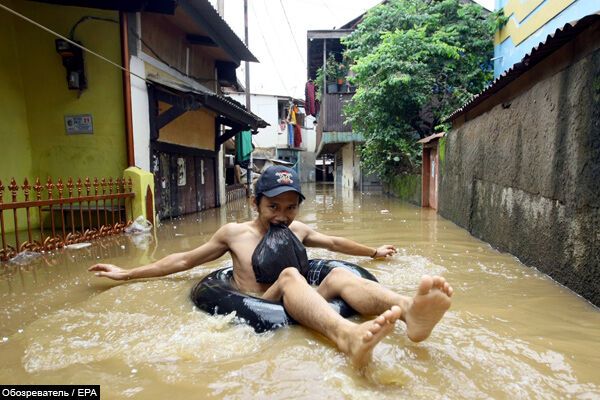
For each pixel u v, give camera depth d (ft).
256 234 10.28
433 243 17.83
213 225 26.35
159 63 28.35
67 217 24.59
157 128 26.89
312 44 59.06
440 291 6.15
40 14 23.88
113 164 24.41
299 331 7.47
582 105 10.14
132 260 15.57
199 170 37.09
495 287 10.87
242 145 54.39
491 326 7.97
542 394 5.53
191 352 6.98
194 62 36.11
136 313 9.25
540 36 26.05
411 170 44.29
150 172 26.25
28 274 13.50
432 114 45.32
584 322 8.28
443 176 28.71
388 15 43.47
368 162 48.52
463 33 40.50
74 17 23.75
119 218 22.77
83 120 24.34
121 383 6.06
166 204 29.60
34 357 7.02
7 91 23.24
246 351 6.97
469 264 13.67
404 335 7.38
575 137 10.48
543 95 12.72
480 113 20.67
